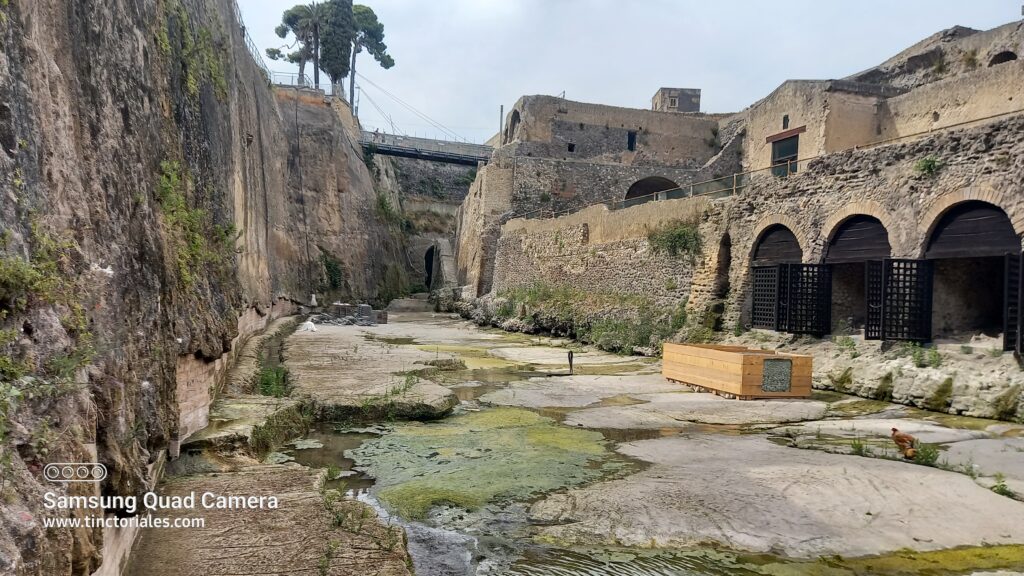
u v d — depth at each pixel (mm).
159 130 6266
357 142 50156
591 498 7133
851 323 16703
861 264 16969
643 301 24391
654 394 14133
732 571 5469
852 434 10219
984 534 6176
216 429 8031
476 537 6168
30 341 3045
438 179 65875
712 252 20922
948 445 9398
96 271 3930
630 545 5973
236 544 5211
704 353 14508
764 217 18703
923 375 12414
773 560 5664
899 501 6980
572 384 15445
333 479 7902
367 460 8781
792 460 8664
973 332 13852
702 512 6695
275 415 9438
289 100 37906
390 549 5266
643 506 6867
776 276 17438
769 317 18312
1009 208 11867
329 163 39656
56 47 3754
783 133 27906
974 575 5371
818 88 25203
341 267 39156
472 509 6898
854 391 13695
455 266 50969
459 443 9750
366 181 47875
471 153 68750
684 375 15312
